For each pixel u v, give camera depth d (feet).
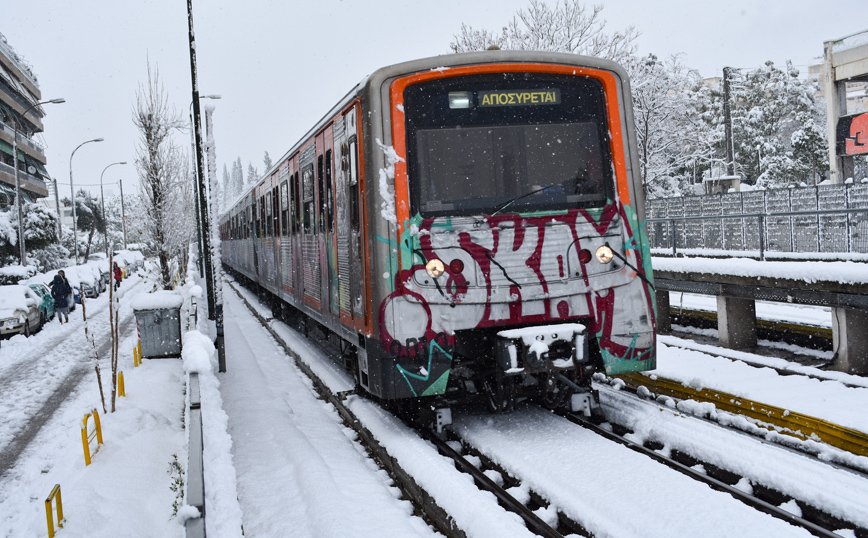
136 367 39.40
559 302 19.38
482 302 18.85
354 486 17.48
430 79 19.35
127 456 22.06
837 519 13.79
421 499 16.22
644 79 82.79
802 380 21.01
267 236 48.14
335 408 26.30
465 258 18.90
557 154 20.08
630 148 20.49
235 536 13.11
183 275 91.61
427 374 18.75
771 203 46.09
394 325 18.65
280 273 41.45
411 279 18.69
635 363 20.04
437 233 18.85
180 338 42.63
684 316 37.60
